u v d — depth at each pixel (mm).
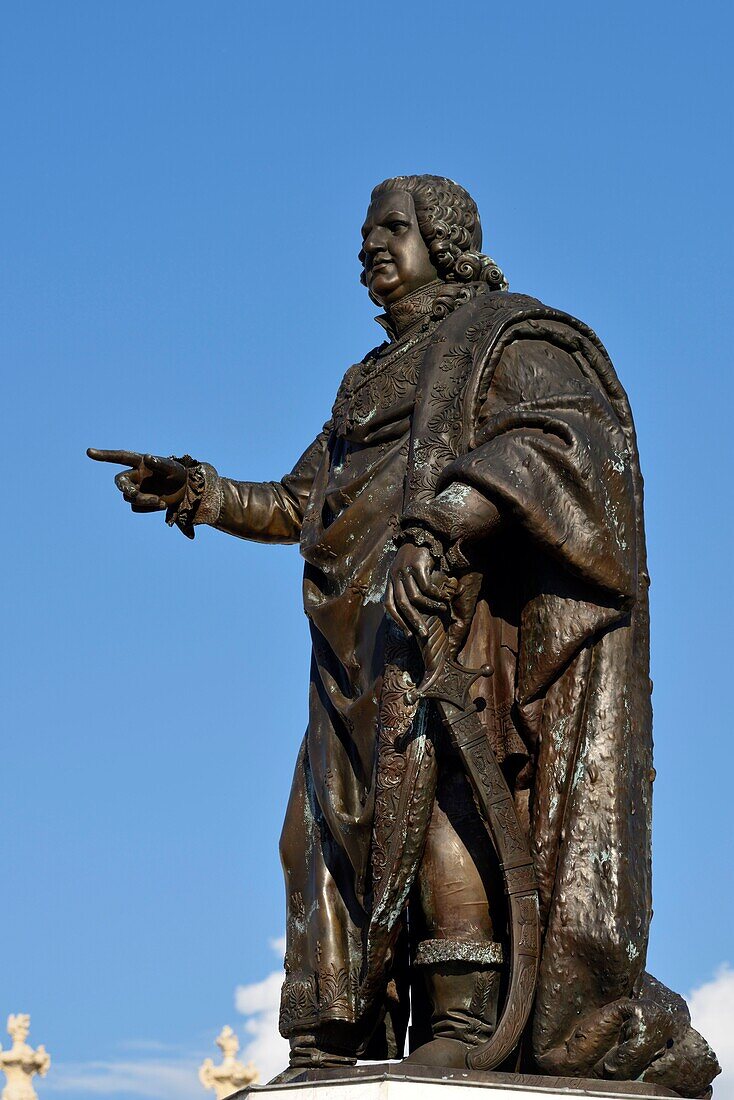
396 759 12617
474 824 12648
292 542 14562
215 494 14289
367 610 13070
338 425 13703
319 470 13891
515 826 12359
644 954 12359
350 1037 12914
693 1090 12305
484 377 12945
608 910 12234
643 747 12797
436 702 12492
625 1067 12055
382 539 13094
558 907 12234
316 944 13008
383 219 13922
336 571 13281
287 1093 11852
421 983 12930
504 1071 12195
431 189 13945
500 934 12555
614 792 12445
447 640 12516
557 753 12484
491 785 12359
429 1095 11586
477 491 12367
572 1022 12180
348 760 13180
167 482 14172
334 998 12844
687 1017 12609
